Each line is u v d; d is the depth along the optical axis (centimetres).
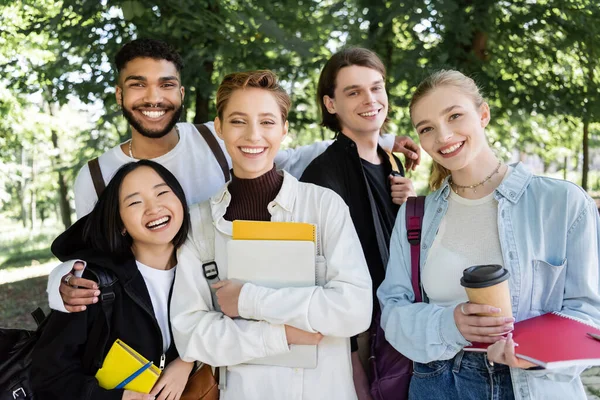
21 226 3112
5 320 866
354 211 275
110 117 663
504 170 211
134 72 289
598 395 452
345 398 221
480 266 186
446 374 207
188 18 589
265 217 232
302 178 279
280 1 730
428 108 209
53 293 222
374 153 300
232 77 229
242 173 231
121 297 231
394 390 237
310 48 627
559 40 759
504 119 818
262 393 218
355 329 212
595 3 736
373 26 696
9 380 229
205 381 227
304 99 762
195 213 242
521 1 745
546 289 196
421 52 691
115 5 583
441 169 240
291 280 216
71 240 255
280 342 211
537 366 174
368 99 284
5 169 1399
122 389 218
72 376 220
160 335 231
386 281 230
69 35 677
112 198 237
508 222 201
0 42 908
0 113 1184
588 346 168
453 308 196
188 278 229
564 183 199
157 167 241
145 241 235
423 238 220
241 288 214
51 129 1331
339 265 219
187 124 317
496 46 760
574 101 754
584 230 192
